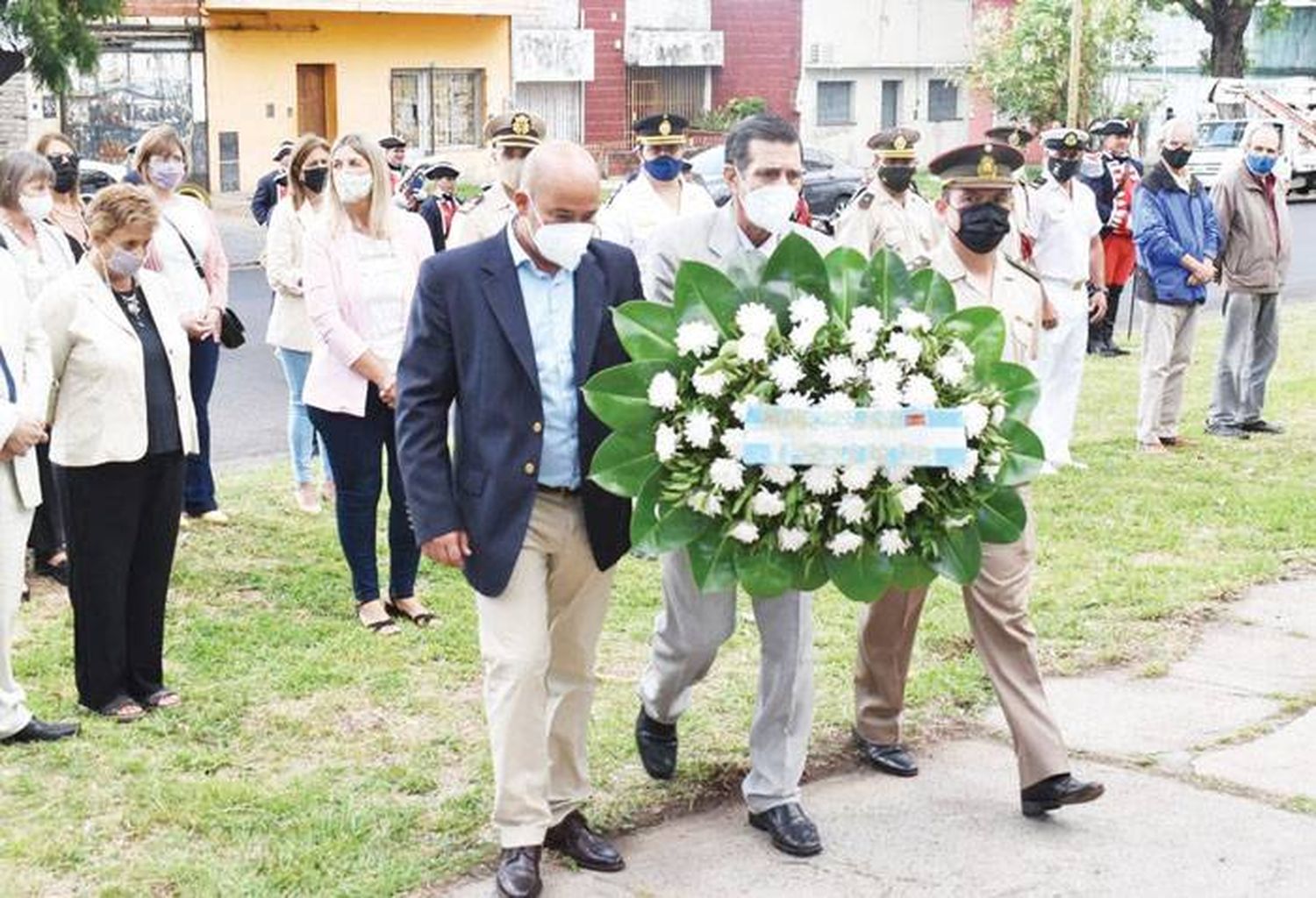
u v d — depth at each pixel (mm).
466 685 6254
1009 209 5215
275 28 31078
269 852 4797
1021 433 4621
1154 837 5027
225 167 30922
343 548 6934
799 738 4938
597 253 4750
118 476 5758
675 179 8203
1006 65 35000
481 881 4680
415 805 5148
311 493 8945
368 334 6773
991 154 5137
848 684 6309
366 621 6914
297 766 5461
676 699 5246
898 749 5578
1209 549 8344
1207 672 6590
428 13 32625
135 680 5973
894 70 41656
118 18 25797
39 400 5508
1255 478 9906
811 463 4406
